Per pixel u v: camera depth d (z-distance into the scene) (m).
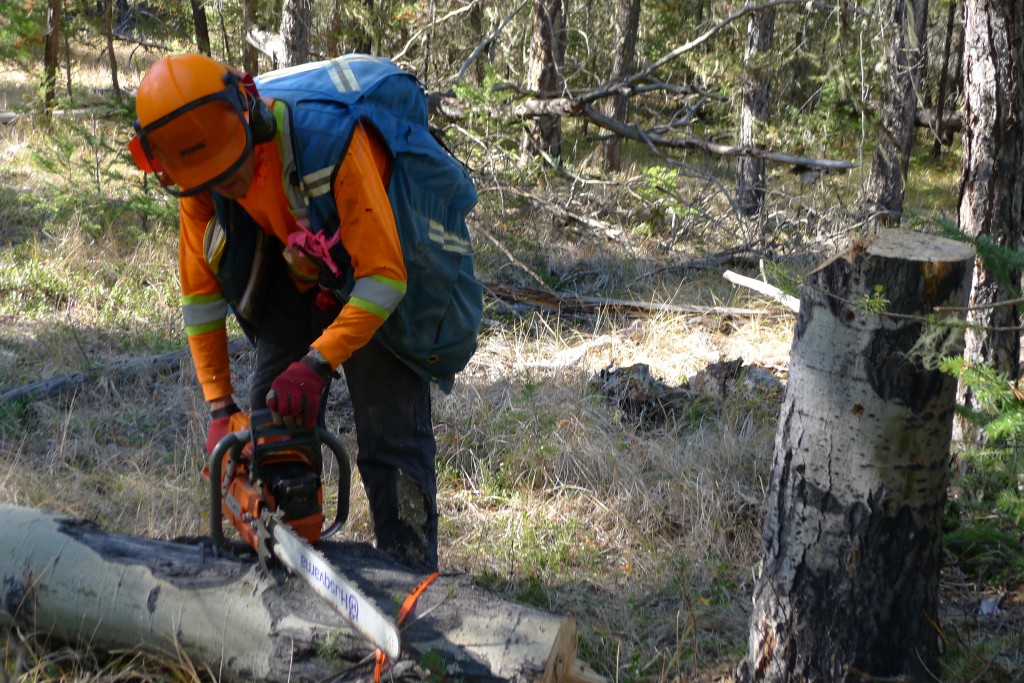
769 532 2.39
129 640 2.37
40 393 4.43
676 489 3.80
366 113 2.32
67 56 10.42
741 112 10.70
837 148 9.98
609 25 16.31
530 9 11.43
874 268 2.06
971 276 2.14
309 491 2.22
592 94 8.15
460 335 2.65
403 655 2.09
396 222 2.39
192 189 2.13
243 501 2.29
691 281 7.67
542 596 3.08
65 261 6.20
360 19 9.32
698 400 4.79
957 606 3.00
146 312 5.64
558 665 2.14
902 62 8.40
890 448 2.14
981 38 3.46
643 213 9.04
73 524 2.54
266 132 2.18
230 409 2.59
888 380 2.10
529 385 4.54
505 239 7.78
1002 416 2.25
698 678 2.68
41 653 2.45
